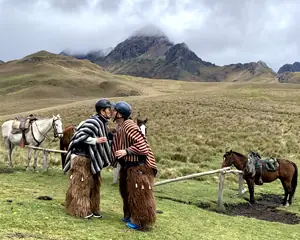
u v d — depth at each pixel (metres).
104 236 5.58
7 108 87.81
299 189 14.95
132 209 6.19
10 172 13.00
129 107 6.30
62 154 14.08
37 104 95.31
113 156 6.31
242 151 22.98
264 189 14.86
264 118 40.44
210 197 12.24
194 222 7.86
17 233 5.09
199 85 188.00
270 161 12.59
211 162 19.58
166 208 9.04
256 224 8.93
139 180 6.11
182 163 18.64
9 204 6.69
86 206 6.36
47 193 8.91
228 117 40.41
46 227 5.56
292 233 8.45
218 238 6.78
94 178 6.53
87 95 142.50
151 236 6.00
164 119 38.88
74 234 5.44
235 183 15.42
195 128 32.09
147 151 6.12
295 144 26.00
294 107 52.72
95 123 6.33
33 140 13.80
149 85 195.38
